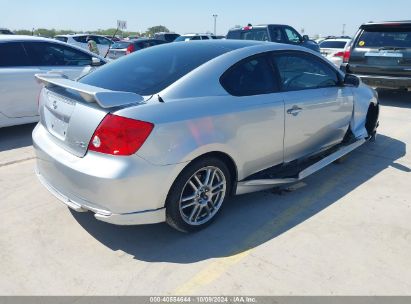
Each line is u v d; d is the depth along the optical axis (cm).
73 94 285
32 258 276
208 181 302
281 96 346
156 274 260
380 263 270
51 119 306
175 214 284
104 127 250
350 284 249
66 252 283
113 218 260
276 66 353
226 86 309
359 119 473
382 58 786
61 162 272
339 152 427
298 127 368
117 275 259
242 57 328
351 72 842
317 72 401
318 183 406
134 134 249
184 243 295
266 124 331
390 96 915
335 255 279
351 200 366
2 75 546
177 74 300
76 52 652
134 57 357
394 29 777
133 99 261
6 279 254
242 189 333
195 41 373
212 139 285
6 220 326
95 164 254
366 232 310
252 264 270
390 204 359
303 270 263
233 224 322
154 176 259
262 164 347
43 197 370
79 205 270
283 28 1205
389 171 441
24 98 576
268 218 332
